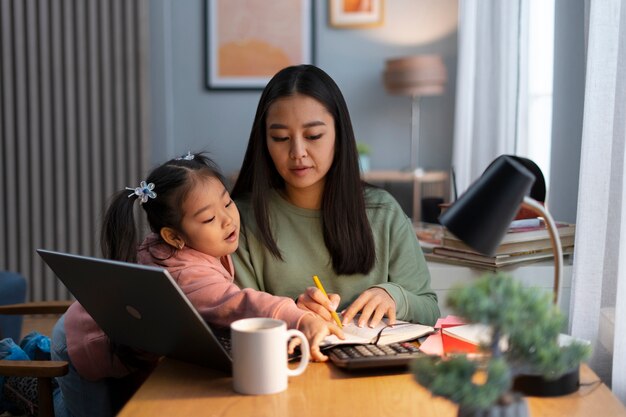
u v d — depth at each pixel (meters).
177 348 1.20
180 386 1.12
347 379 1.13
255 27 4.51
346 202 1.50
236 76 4.54
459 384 0.76
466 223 0.93
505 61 2.56
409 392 1.07
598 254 1.49
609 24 1.45
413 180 4.32
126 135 4.24
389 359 1.14
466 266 1.84
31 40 4.12
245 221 1.57
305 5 4.52
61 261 1.24
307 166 1.42
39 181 4.23
